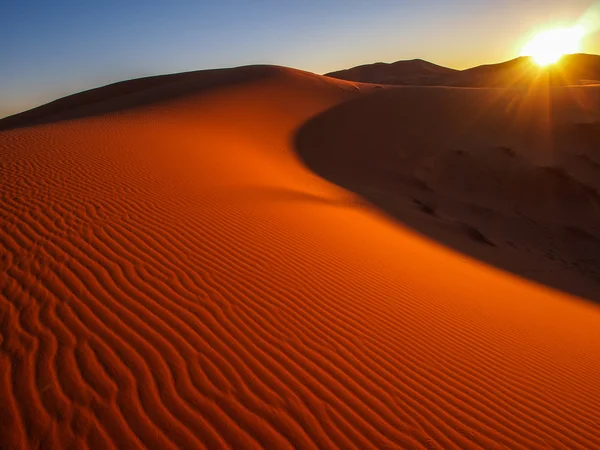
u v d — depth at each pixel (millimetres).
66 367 3627
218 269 5785
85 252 5547
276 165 16406
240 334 4488
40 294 4551
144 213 7195
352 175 19062
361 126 24969
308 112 27812
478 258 11656
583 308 8977
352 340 4824
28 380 3445
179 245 6250
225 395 3639
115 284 4957
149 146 13039
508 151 20562
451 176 19750
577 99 24250
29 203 6883
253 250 6668
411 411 3902
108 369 3682
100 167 9664
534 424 4117
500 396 4438
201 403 3514
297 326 4855
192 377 3768
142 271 5344
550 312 7582
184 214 7504
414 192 18297
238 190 9961
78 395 3379
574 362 5625
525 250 14617
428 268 8211
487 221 16484
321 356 4414
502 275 10164
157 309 4633
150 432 3180
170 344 4121
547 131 21500
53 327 4082
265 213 8586
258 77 36312
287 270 6238
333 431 3492
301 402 3723
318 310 5336
